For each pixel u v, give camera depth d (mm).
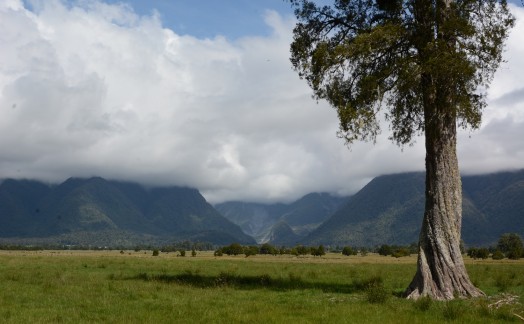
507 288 21531
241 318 12688
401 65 17500
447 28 17109
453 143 18562
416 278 18219
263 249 139250
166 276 26922
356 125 18391
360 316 13062
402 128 22062
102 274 28500
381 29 17688
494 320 12695
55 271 30250
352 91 20672
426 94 18531
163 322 12258
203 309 14328
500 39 17297
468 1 17875
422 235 18516
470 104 17422
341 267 42750
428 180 18656
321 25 21906
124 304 15508
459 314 13133
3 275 26172
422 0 18062
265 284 22734
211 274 30156
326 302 16031
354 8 21344
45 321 12422
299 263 55094
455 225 18234
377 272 34531
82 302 15938
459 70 16562
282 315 13211
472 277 27750
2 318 12930
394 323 12078
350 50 18141
